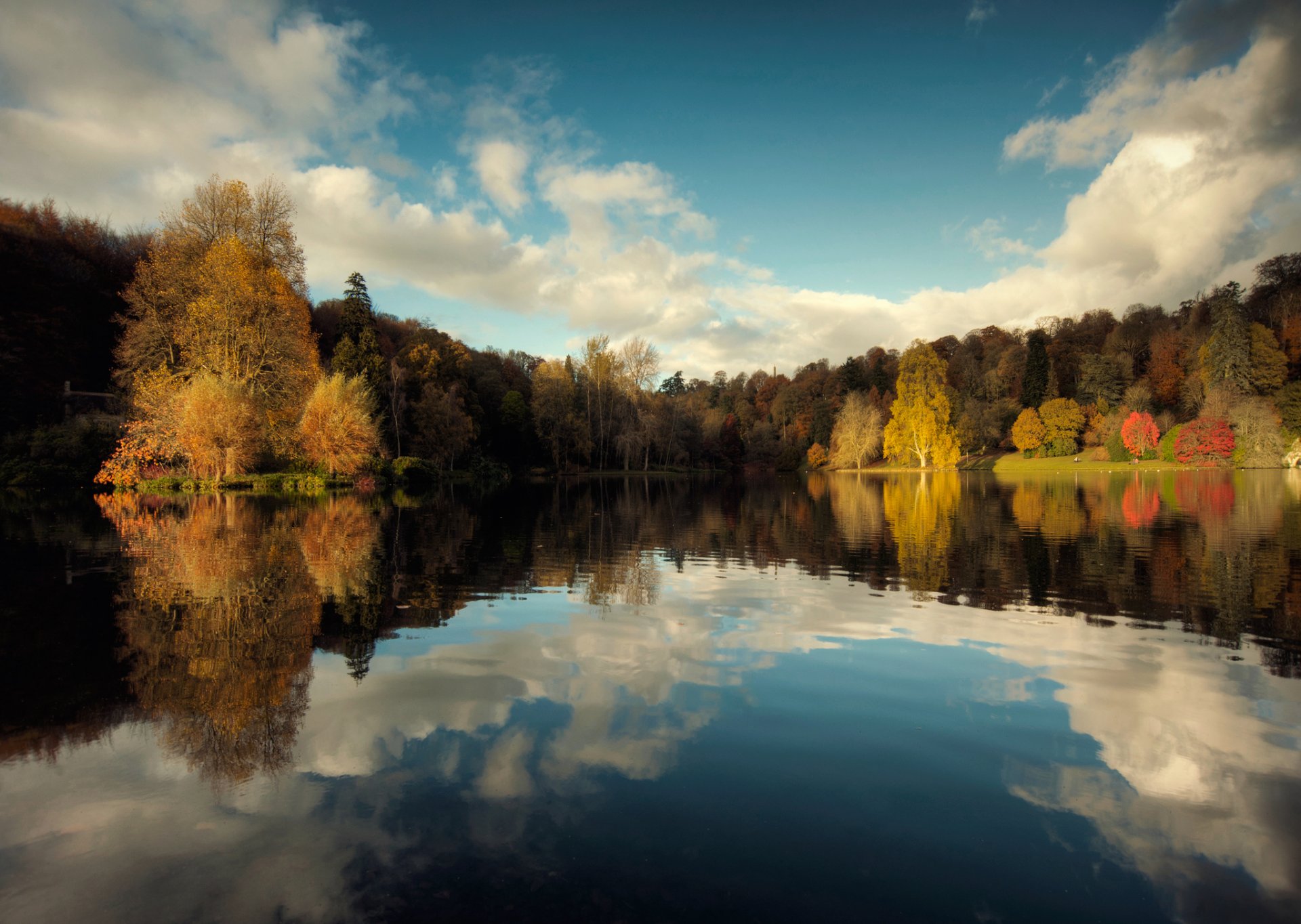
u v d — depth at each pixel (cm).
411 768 405
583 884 297
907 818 356
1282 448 4738
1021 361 7488
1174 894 295
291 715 486
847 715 493
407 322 7100
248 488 3062
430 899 286
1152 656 636
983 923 275
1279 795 380
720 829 343
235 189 3572
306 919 271
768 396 10312
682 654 639
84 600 843
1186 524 1662
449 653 636
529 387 6838
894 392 8200
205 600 855
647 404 6644
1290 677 577
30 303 3656
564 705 507
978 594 919
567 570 1107
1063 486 3559
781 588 965
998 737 457
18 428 3353
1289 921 276
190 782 388
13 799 368
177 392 2931
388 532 1608
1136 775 405
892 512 2192
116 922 270
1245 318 5494
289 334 3338
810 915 279
